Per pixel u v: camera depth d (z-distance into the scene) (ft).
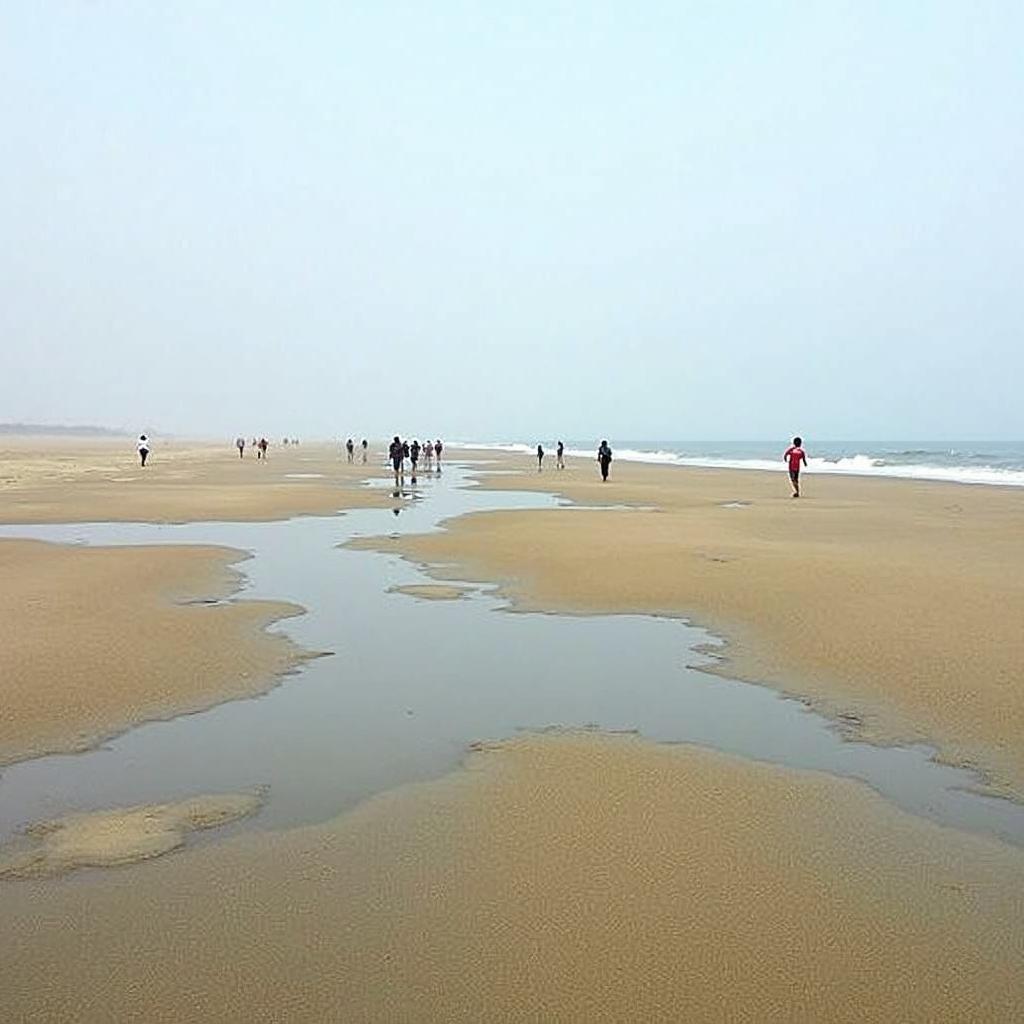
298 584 52.08
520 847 19.62
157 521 88.48
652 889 17.76
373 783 23.34
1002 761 24.54
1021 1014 13.93
